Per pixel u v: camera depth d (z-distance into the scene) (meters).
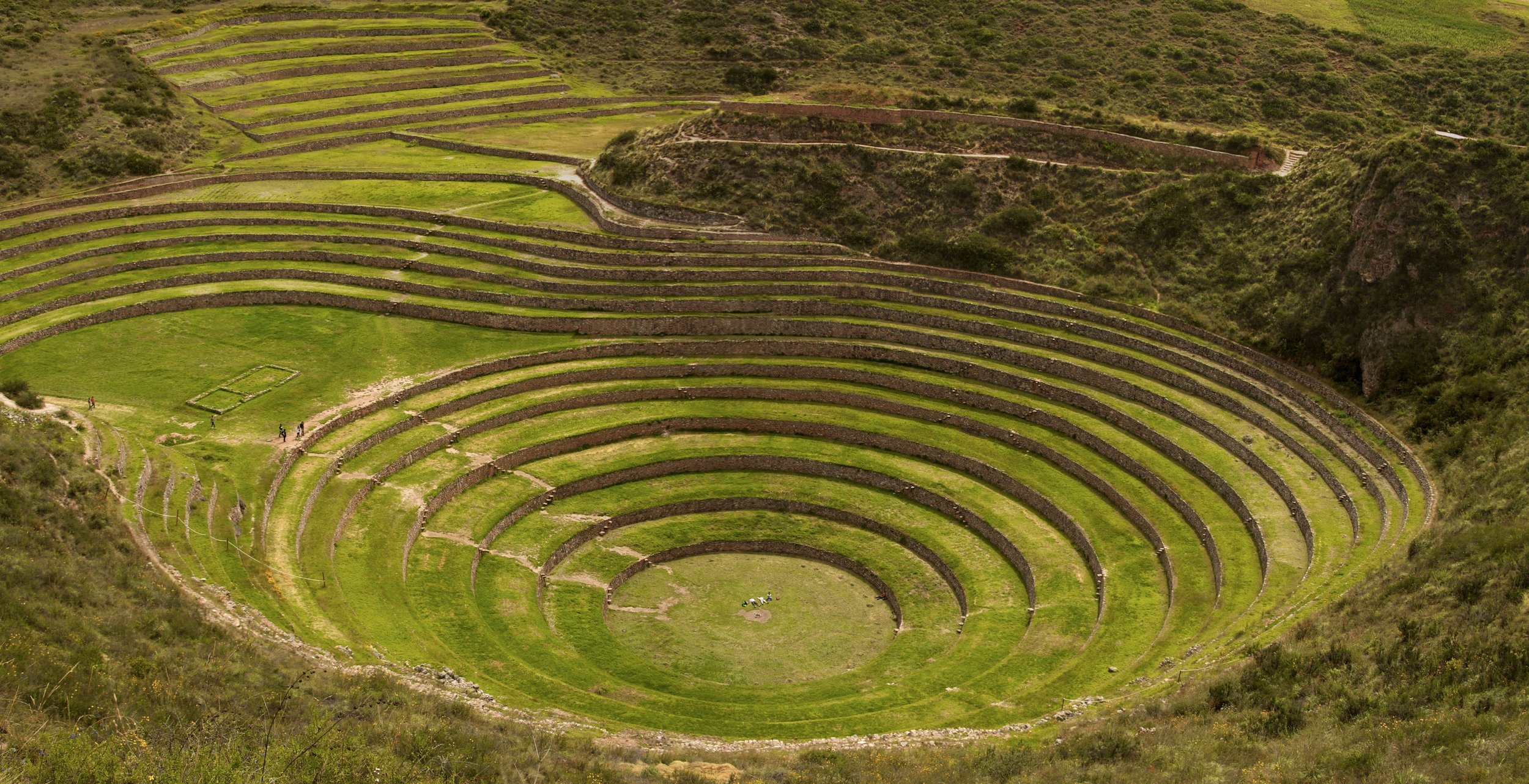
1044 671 51.88
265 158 108.06
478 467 67.44
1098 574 59.41
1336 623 44.53
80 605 39.56
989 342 78.88
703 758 40.97
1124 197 87.25
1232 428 68.06
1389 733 34.16
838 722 47.78
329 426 67.62
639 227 89.62
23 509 45.06
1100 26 121.62
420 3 144.12
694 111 122.38
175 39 126.06
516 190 101.50
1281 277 76.88
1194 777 34.03
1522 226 66.50
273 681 38.09
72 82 107.56
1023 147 92.06
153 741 29.56
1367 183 73.62
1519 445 53.97
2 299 80.06
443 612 55.41
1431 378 65.06
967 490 68.00
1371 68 111.19
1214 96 106.69
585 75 130.75
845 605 61.31
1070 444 70.50
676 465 71.06
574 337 81.06
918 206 88.50
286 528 57.81
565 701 48.66
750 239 88.12
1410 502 56.44
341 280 86.81
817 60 126.31
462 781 32.56
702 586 62.66
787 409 75.75
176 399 69.88
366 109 119.00
